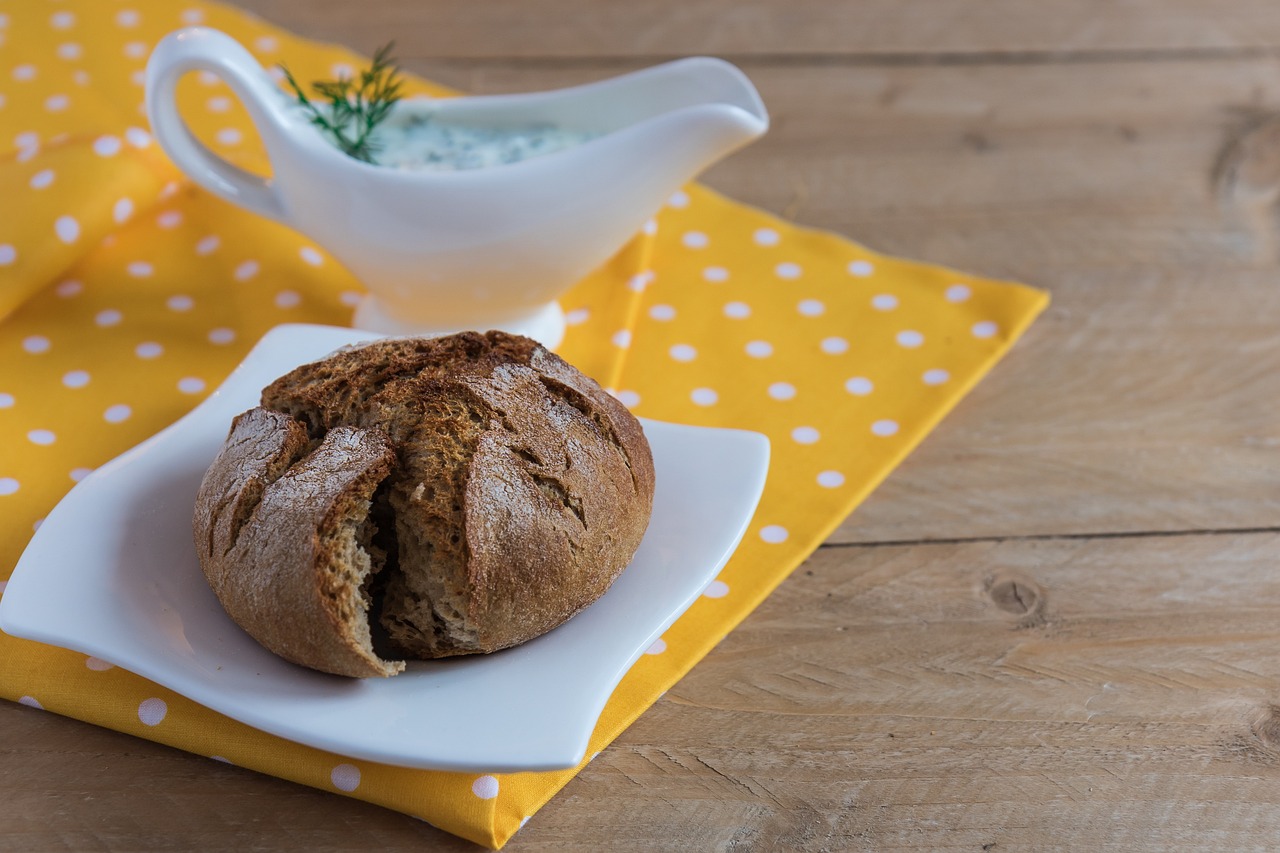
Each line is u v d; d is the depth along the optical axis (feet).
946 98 2.83
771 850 1.74
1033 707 1.86
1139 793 1.79
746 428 2.15
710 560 1.85
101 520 1.84
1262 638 1.95
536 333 2.23
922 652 1.91
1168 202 2.60
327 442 1.80
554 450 1.81
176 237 2.39
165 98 2.09
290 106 2.14
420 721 1.68
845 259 2.43
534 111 2.24
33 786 1.75
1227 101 2.84
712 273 2.40
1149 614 1.97
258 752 1.76
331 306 2.31
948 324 2.32
